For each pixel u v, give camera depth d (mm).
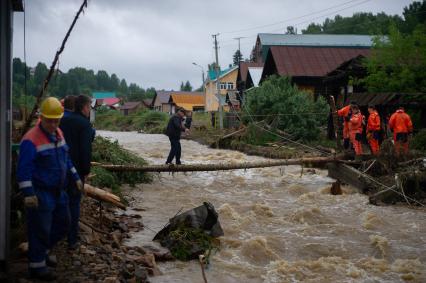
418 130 18922
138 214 8719
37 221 4648
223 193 11281
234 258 6402
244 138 23188
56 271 5066
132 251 6195
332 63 31875
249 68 40781
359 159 12633
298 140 22516
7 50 4625
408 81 20422
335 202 10297
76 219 5656
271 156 19094
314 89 31266
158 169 11055
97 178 9602
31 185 4414
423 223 8469
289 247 7016
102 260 5590
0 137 4656
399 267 6129
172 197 10469
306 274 5918
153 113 51844
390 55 21062
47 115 4555
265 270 6031
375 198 10078
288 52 32719
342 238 7520
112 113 69375
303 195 10742
